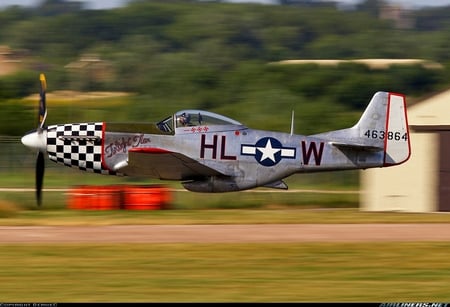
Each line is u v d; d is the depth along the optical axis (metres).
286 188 89.19
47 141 86.88
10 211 77.31
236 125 87.44
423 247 61.09
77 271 52.44
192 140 86.06
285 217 77.88
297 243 62.16
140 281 50.25
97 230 67.62
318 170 88.75
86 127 86.69
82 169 87.38
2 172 127.56
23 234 65.06
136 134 86.06
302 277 51.72
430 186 90.81
